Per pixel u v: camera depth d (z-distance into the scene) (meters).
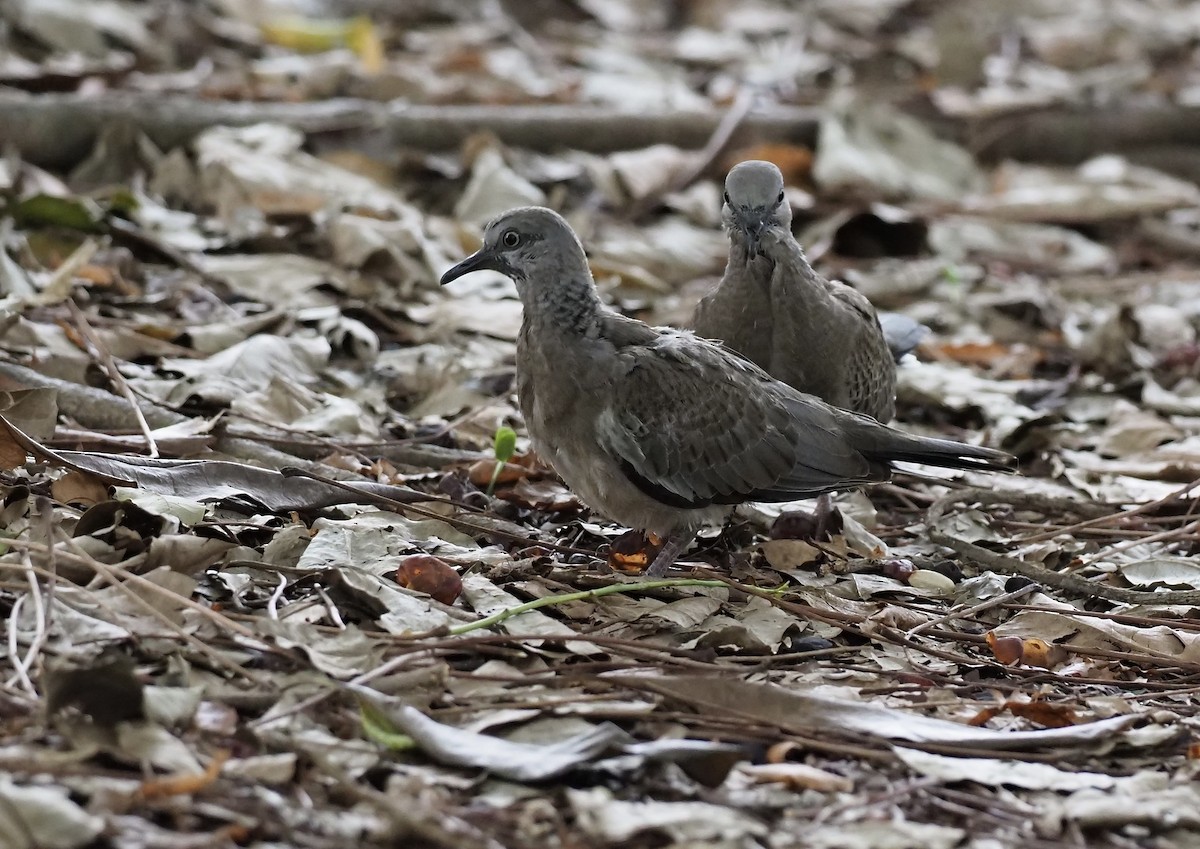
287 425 11.77
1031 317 16.75
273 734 7.52
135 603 8.41
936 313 16.59
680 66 24.75
